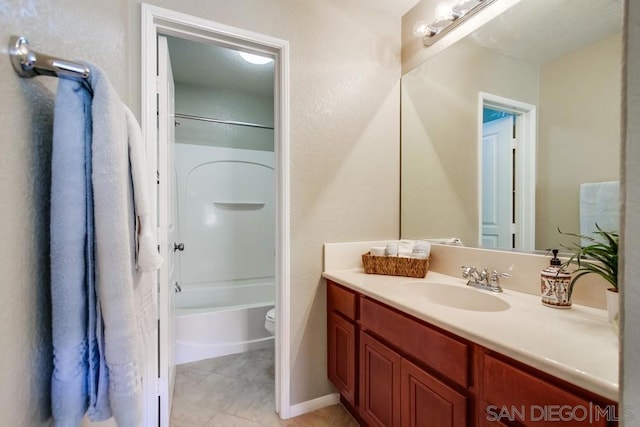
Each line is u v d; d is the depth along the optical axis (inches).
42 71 17.8
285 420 61.8
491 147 54.9
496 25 53.4
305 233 64.4
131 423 21.0
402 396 44.6
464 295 51.6
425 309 40.2
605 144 39.6
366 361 53.5
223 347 90.0
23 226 17.1
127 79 46.4
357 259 69.1
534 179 47.9
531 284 46.5
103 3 31.7
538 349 28.0
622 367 13.5
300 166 63.6
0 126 14.9
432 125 67.1
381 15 72.4
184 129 111.2
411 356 43.4
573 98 43.0
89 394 19.9
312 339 65.4
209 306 112.8
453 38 61.9
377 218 72.4
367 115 70.9
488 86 55.2
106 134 20.2
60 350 18.8
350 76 68.7
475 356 33.6
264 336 95.6
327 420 61.9
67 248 18.9
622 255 13.6
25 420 16.8
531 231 48.3
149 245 27.2
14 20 16.0
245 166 121.9
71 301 19.1
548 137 46.1
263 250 125.7
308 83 64.0
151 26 51.0
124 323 20.8
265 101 124.6
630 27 13.4
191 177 113.0
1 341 14.9
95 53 29.4
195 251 113.9
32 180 18.0
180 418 61.7
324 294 66.6
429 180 67.6
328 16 66.2
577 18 42.6
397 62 74.7
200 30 54.8
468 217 59.5
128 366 20.9
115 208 20.6
